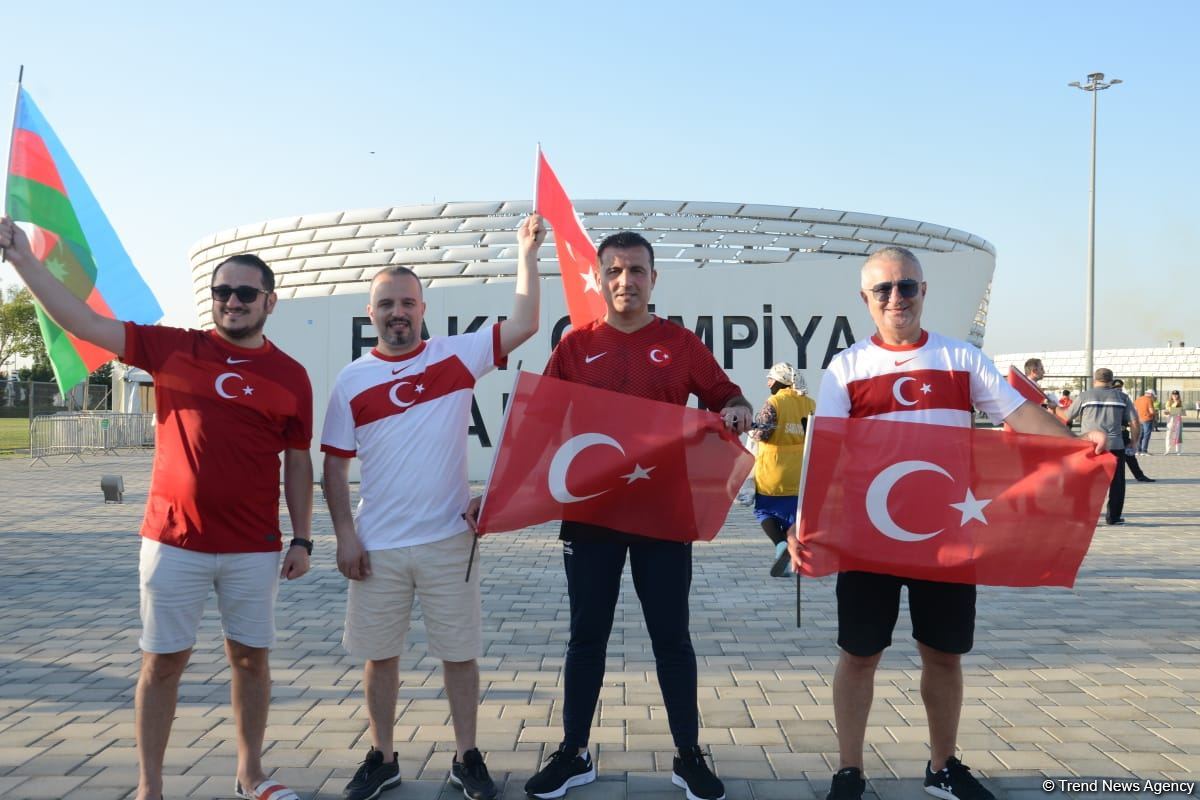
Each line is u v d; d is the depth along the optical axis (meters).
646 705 4.44
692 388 3.81
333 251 30.83
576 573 3.54
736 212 28.30
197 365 3.25
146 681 3.21
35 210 3.47
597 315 4.67
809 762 3.71
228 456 3.22
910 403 3.37
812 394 17.06
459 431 3.58
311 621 6.27
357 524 3.53
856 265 17.16
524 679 4.86
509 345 3.67
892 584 3.35
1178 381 62.44
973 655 5.27
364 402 3.51
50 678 4.90
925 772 3.57
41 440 24.86
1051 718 4.19
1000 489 3.32
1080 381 63.12
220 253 34.53
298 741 3.95
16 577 7.90
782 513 7.44
